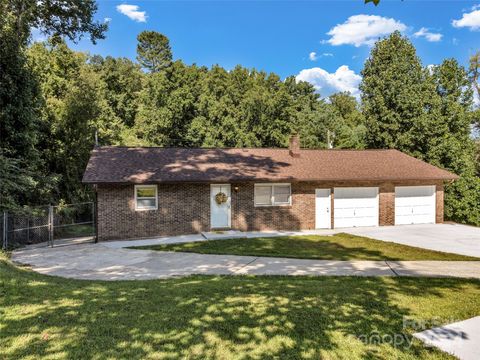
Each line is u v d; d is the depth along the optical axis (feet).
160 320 18.49
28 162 57.62
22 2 57.67
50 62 87.51
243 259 38.52
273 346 15.81
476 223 71.56
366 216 66.13
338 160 71.56
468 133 81.97
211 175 57.36
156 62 202.18
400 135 85.20
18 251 45.44
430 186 69.31
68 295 22.98
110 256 40.91
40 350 14.79
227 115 120.88
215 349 15.39
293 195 62.13
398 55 87.97
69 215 72.95
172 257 39.99
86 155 81.30
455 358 15.17
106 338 16.14
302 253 41.63
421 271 32.96
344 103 197.47
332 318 19.30
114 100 142.41
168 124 111.75
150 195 55.16
